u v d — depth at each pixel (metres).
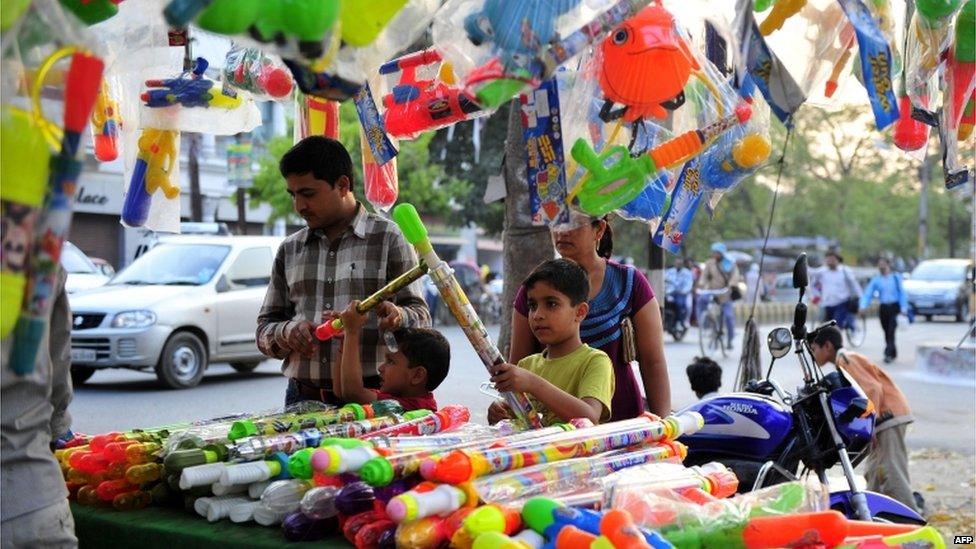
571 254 3.55
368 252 3.69
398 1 2.34
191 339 11.71
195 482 2.62
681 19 2.83
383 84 3.31
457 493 2.30
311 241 3.79
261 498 2.63
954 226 52.75
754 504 2.50
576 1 2.51
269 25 2.15
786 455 3.81
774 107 2.82
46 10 1.97
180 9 2.10
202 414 9.89
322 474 2.43
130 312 11.23
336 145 3.65
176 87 3.56
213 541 2.53
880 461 6.05
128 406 10.32
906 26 3.07
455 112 3.15
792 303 31.41
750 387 4.11
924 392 13.15
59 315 2.85
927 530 2.41
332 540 2.48
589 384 3.15
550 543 2.27
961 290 29.20
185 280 12.17
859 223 52.78
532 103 2.81
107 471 2.88
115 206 23.47
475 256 41.41
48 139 1.95
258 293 12.45
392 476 2.35
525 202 5.31
